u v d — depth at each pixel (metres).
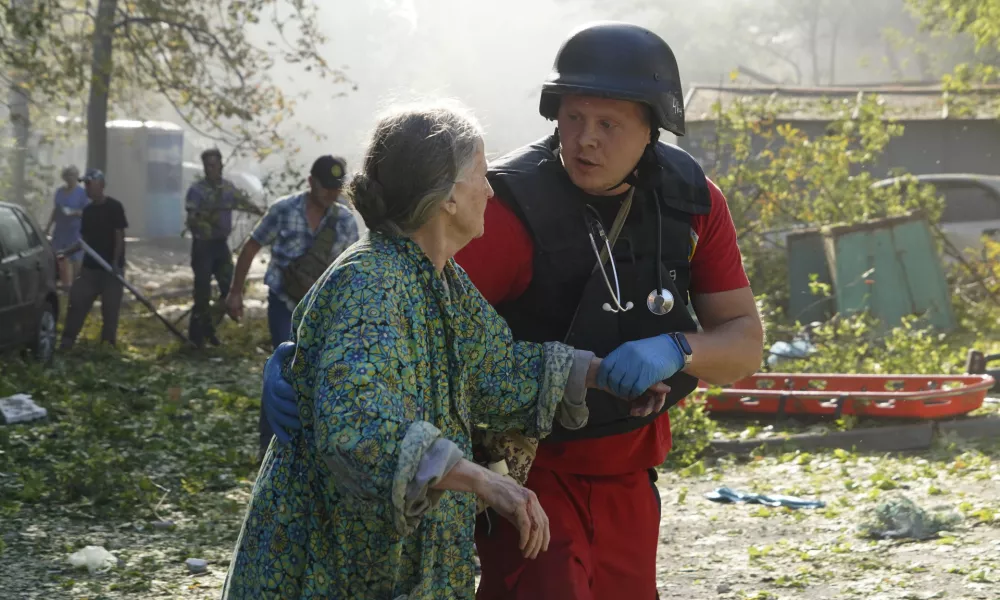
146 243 32.53
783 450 8.87
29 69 16.59
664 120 2.93
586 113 2.95
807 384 10.02
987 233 17.48
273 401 2.55
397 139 2.50
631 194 3.09
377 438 2.23
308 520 2.48
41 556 5.97
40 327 12.39
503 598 3.05
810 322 14.98
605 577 3.15
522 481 3.04
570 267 3.05
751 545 6.35
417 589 2.48
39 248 12.64
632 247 3.08
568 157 3.00
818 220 16.22
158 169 32.84
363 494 2.31
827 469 8.27
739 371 3.21
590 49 2.94
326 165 7.23
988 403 9.92
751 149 18.12
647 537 3.24
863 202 16.08
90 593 5.40
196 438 8.98
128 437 8.87
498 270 3.04
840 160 16.28
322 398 2.28
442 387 2.50
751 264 16.03
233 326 16.36
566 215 3.05
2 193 23.59
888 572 5.70
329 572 2.46
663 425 3.27
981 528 6.47
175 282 24.19
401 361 2.35
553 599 2.96
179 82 18.22
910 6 22.86
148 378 11.75
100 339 14.26
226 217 14.33
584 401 2.88
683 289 3.18
